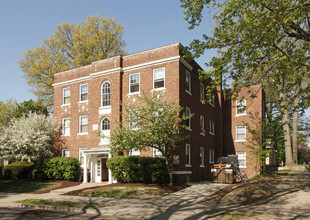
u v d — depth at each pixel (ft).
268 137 85.97
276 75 48.01
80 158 86.53
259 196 46.50
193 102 79.36
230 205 42.34
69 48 127.65
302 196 44.70
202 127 86.99
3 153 84.94
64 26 126.72
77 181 79.51
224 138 102.01
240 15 46.32
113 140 62.39
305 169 90.07
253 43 45.78
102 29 127.65
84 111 87.86
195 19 48.93
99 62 83.87
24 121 91.71
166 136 58.29
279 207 39.52
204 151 86.02
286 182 57.21
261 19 44.62
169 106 62.03
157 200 48.26
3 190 69.92
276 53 52.34
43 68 122.72
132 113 60.85
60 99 95.25
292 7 42.04
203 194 52.13
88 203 46.60
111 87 80.33
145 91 74.84
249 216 35.09
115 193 54.80
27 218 35.81
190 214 37.52
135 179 66.85
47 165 80.38
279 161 142.51
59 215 38.45
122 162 67.56
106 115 80.12
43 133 89.15
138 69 77.10
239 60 49.49
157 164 63.93
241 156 98.27
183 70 73.61
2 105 138.31
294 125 105.40
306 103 48.24
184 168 69.87
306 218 33.35
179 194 52.90
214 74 49.26
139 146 60.08
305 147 176.55
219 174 67.72
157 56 74.23
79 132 88.33
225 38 47.83
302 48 49.39
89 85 88.02
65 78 95.25
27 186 71.82
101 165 79.51
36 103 127.24
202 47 49.06
